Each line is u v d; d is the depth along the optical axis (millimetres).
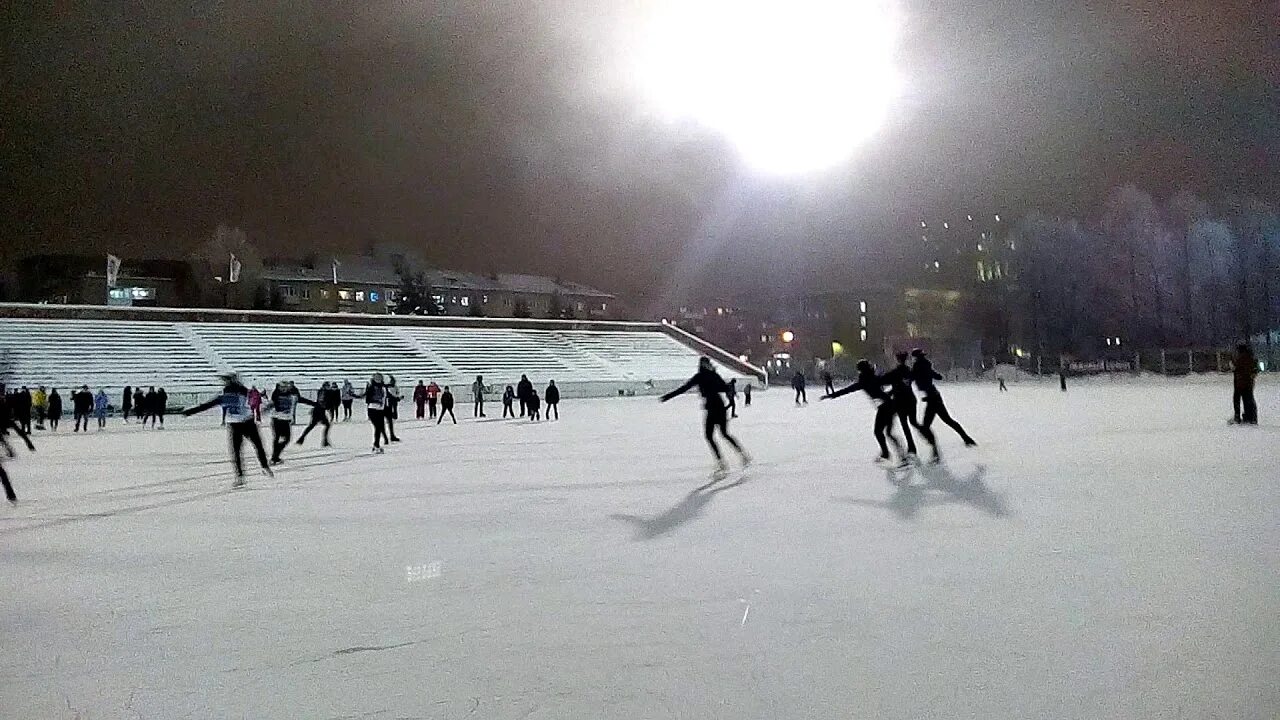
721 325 130875
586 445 19562
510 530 8742
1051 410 28266
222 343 50594
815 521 8758
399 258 111812
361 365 52250
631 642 5004
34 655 5031
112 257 61062
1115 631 4949
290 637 5270
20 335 45188
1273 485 10414
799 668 4508
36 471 15781
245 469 15711
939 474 12266
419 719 3990
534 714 4012
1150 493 9984
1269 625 4988
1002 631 5004
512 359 59594
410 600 6070
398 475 14156
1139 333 77500
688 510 9711
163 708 4211
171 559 7648
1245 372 20094
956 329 91812
